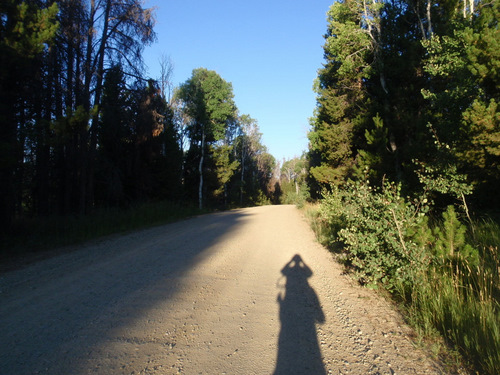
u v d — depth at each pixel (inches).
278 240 407.2
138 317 166.1
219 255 316.5
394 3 611.5
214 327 155.1
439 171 295.1
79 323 158.2
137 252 332.2
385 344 139.0
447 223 206.2
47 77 501.0
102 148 860.0
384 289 208.1
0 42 350.9
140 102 706.8
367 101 613.0
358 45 633.0
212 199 1702.8
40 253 342.0
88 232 455.8
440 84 477.1
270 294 203.6
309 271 258.2
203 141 1382.9
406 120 506.0
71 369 118.0
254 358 127.6
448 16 494.3
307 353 131.8
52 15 390.3
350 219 218.4
